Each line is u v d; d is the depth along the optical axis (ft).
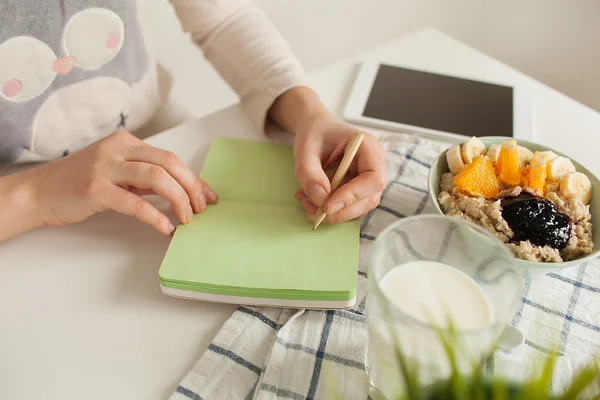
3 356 1.55
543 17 4.32
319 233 1.83
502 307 1.28
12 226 1.85
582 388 1.01
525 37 4.50
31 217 1.87
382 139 2.35
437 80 2.75
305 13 4.65
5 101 2.28
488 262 1.39
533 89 2.73
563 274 1.81
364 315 1.67
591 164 2.28
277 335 1.58
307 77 2.74
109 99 2.64
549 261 1.66
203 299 1.68
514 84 2.76
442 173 2.00
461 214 1.78
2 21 2.15
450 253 1.46
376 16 4.73
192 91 4.74
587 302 1.73
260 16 2.79
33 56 2.28
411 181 2.15
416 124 2.43
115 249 1.86
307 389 1.49
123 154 1.95
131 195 1.85
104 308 1.69
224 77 2.74
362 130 2.36
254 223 1.86
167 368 1.55
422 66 2.87
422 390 1.06
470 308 1.31
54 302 1.69
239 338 1.60
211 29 2.74
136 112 2.85
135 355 1.57
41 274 1.77
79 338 1.60
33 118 2.40
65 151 2.60
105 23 2.45
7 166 2.47
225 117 2.48
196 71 4.65
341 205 1.82
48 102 2.43
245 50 2.60
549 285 1.77
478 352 1.17
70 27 2.34
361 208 1.89
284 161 2.19
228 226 1.85
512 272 1.30
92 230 1.92
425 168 2.21
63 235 1.90
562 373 1.48
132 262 1.82
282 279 1.65
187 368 1.56
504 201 1.78
